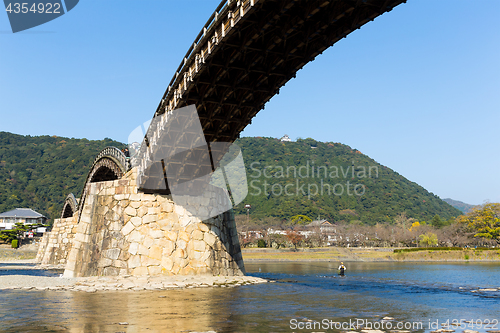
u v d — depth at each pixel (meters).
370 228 172.12
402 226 187.75
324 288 37.81
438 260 126.25
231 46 25.91
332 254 132.88
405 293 34.09
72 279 38.00
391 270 76.69
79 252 41.09
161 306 24.12
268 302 26.62
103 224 40.94
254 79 30.72
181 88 31.66
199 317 20.33
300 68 28.67
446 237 163.12
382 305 25.97
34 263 93.88
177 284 35.94
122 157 48.00
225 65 28.05
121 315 20.69
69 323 18.31
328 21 23.41
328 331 16.89
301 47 27.00
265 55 27.16
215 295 30.12
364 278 54.00
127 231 40.06
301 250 142.50
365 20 22.75
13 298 27.52
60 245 82.69
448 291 36.28
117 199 41.16
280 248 145.88
